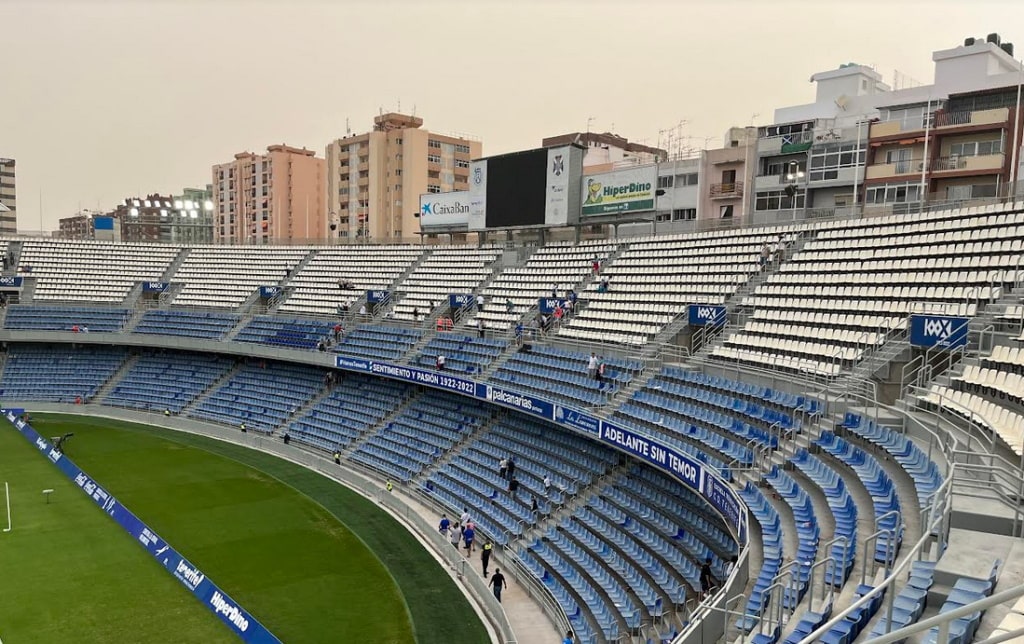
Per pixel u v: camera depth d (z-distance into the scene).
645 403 30.11
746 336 31.73
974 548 11.73
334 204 110.50
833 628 10.77
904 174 47.03
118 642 20.06
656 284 40.50
